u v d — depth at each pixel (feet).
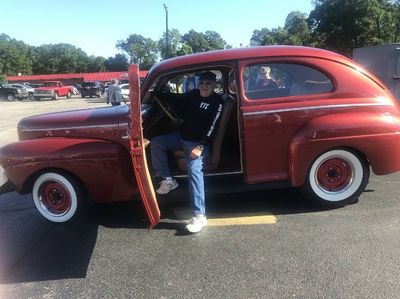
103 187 15.65
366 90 15.35
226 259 12.83
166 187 15.55
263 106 14.94
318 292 10.88
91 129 15.76
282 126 14.97
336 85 15.23
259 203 16.96
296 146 14.94
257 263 12.48
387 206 16.06
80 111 17.20
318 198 15.76
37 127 16.39
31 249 14.43
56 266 13.14
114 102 21.30
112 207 17.67
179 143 15.47
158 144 15.46
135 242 14.39
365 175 15.72
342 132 14.83
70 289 11.79
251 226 14.97
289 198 17.28
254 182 15.39
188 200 16.06
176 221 15.84
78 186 15.92
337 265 12.11
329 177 15.74
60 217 16.31
